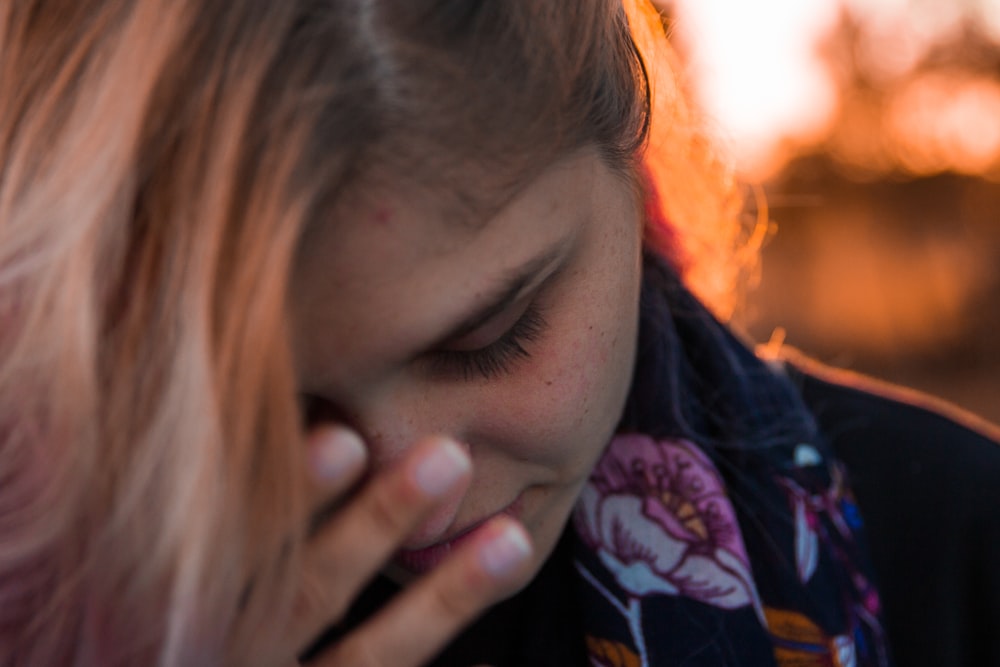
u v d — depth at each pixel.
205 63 0.51
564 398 0.64
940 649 0.94
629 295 0.68
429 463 0.59
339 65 0.50
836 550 0.91
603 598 0.84
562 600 0.88
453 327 0.55
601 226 0.63
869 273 7.37
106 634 0.57
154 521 0.54
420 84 0.51
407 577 0.72
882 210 8.21
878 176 8.31
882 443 1.02
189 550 0.53
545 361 0.63
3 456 0.56
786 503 0.91
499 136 0.53
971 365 6.36
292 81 0.50
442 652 0.88
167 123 0.52
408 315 0.54
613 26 0.68
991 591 0.94
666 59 0.98
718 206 1.11
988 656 0.94
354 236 0.52
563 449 0.67
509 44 0.54
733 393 0.93
